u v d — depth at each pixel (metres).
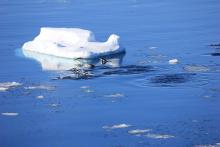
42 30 92.94
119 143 55.44
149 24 107.88
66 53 85.69
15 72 79.38
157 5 129.25
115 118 61.62
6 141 57.12
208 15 114.44
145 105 65.00
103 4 132.50
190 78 73.31
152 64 80.38
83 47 87.81
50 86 72.44
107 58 84.62
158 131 57.81
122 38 97.31
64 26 109.00
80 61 83.94
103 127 59.31
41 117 62.44
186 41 93.25
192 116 61.38
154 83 72.00
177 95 67.62
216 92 68.00
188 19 111.19
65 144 55.91
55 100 67.31
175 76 74.31
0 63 84.44
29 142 56.72
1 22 114.38
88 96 68.38
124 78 74.56
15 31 105.75
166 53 86.12
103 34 101.25
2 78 76.56
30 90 70.94
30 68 81.38
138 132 57.62
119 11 122.75
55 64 83.06
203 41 92.94
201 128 58.12
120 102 66.12
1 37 101.38
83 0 138.62
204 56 83.56
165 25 106.25
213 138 55.59
